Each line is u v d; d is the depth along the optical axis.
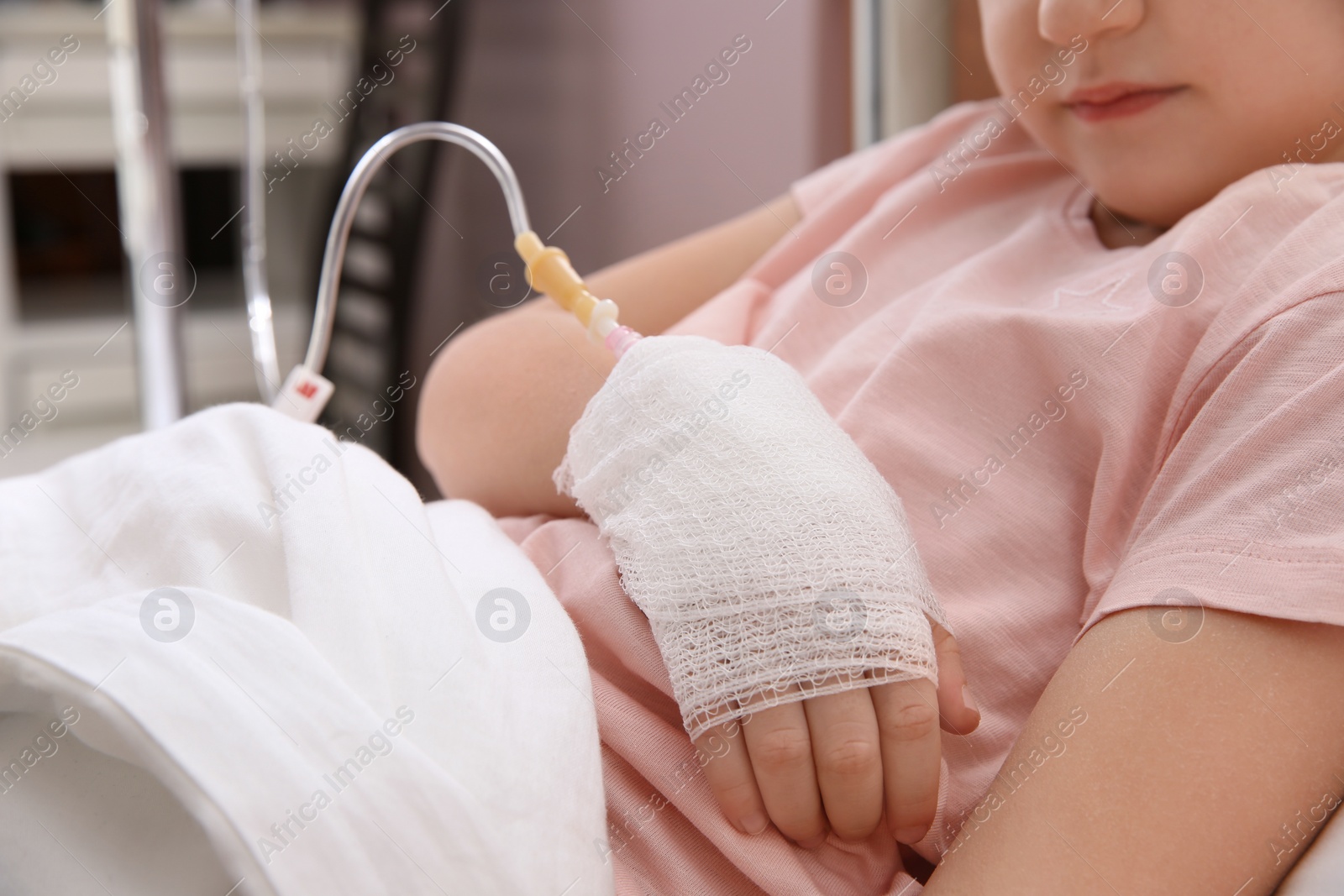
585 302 0.57
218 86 2.19
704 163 1.46
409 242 1.97
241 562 0.45
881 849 0.44
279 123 2.26
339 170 2.22
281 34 2.21
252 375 2.30
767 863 0.40
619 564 0.45
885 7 1.20
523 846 0.36
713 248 0.83
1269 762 0.37
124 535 0.48
